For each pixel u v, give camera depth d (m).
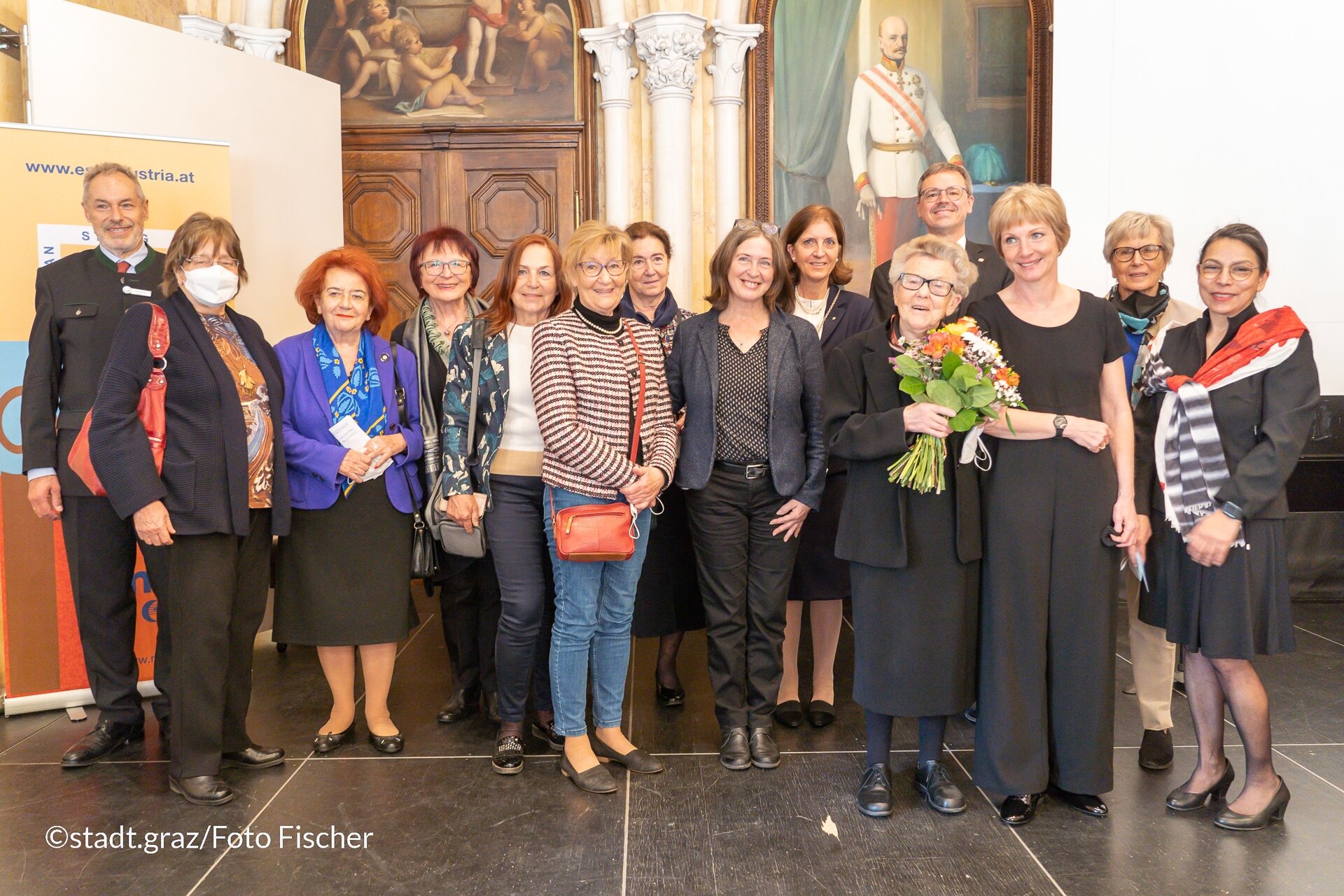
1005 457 2.56
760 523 3.02
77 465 2.75
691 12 5.41
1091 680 2.57
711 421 2.96
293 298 4.79
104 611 3.13
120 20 4.03
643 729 3.35
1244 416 2.55
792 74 5.57
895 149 5.60
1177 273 5.10
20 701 3.46
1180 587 2.65
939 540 2.55
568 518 2.65
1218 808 2.70
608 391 2.72
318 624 3.02
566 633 2.82
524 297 2.97
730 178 5.52
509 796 2.79
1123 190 5.07
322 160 4.94
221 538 2.76
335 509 3.03
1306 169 5.02
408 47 5.66
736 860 2.41
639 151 5.61
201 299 2.70
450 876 2.35
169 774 2.93
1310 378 2.53
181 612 2.72
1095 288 5.12
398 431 3.11
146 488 2.60
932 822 2.62
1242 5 4.97
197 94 4.31
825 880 2.32
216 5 5.38
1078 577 2.54
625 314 3.41
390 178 5.73
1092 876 2.33
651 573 3.36
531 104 5.68
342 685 3.16
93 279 3.23
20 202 3.45
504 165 5.71
